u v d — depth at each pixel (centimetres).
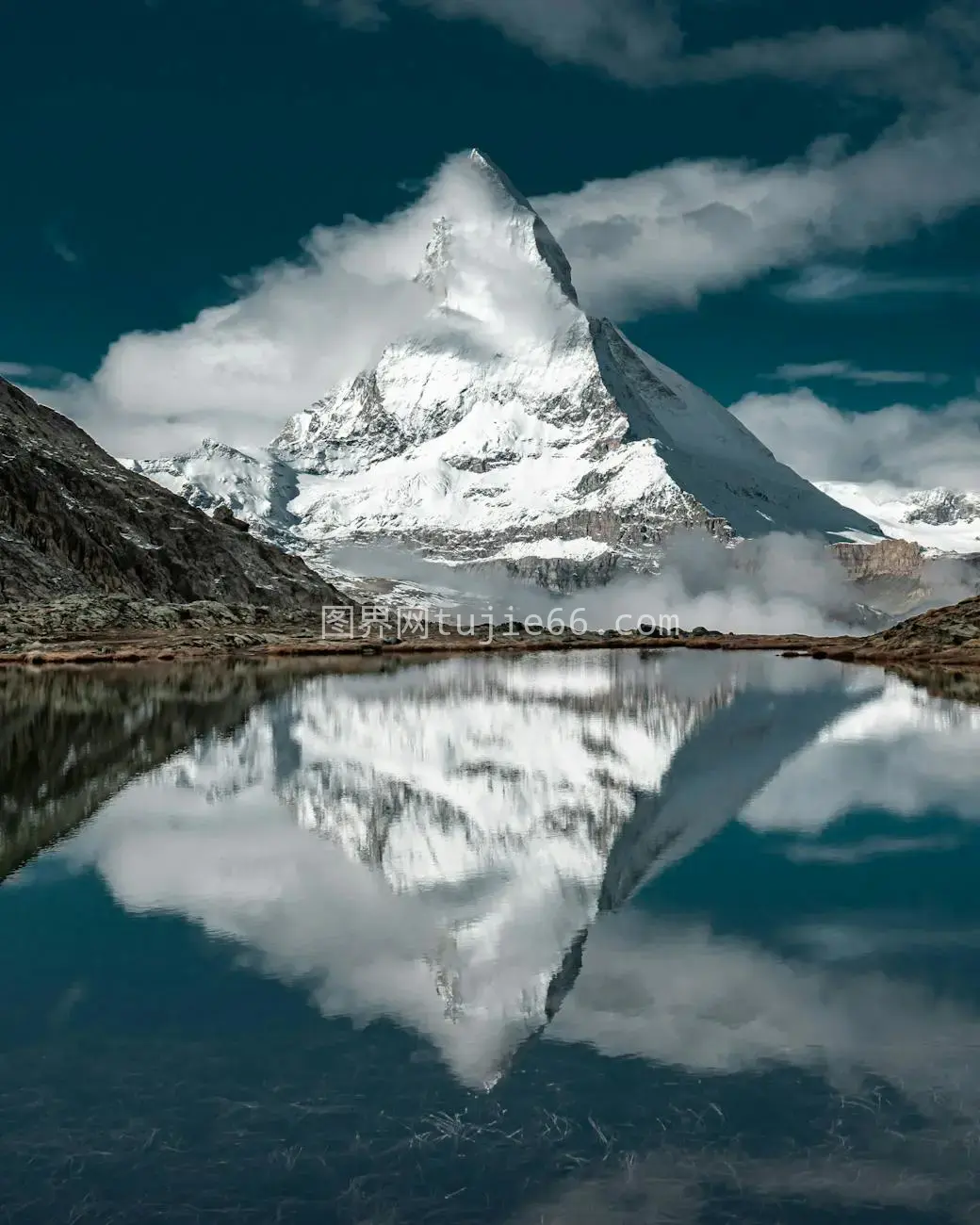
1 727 5556
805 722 5722
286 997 2005
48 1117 1598
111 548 17775
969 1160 1484
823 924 2389
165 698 7219
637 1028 1870
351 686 8381
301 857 2955
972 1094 1647
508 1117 1590
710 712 6291
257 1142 1530
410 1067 1736
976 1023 1886
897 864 2880
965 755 4600
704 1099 1638
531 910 2500
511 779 4088
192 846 3056
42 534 16938
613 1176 1454
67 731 5394
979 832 3234
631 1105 1620
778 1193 1417
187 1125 1573
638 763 4441
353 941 2292
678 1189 1426
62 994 2020
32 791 3841
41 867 2844
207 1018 1917
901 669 9838
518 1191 1422
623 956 2206
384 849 3033
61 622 14588
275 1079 1700
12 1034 1861
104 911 2495
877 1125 1565
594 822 3372
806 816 3444
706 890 2659
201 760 4503
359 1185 1435
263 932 2356
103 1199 1410
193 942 2291
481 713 6325
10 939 2308
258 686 8356
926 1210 1384
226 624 16738
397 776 4153
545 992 2019
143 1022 1898
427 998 1997
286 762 4469
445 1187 1431
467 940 2288
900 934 2334
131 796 3741
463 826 3306
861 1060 1756
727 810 3528
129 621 15475
